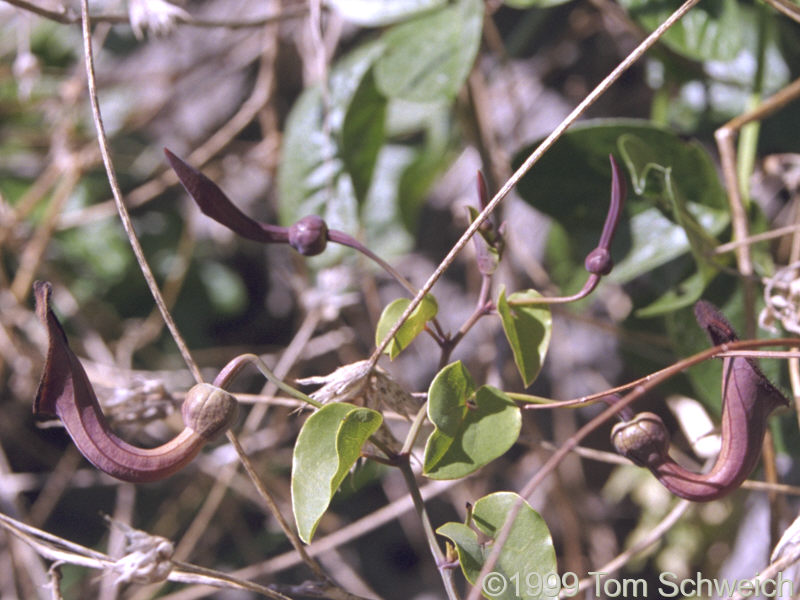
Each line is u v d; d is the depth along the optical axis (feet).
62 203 2.22
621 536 2.24
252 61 2.54
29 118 2.55
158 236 2.53
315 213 1.92
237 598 2.25
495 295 2.15
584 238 1.78
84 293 2.43
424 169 2.24
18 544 1.96
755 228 1.77
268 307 2.62
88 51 1.49
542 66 2.33
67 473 2.21
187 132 2.56
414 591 2.33
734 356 1.40
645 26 1.74
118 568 1.52
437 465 1.43
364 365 1.46
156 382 1.63
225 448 2.10
